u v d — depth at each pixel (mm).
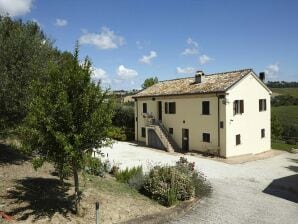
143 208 11570
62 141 8562
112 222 9875
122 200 11945
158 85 37719
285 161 26656
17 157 14344
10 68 12445
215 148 27688
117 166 18688
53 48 15648
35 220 8891
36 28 15016
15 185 10984
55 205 10078
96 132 9344
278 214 12781
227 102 26688
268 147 32062
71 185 12328
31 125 8875
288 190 17469
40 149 9125
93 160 9469
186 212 12273
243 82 28344
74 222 9297
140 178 14727
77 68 9312
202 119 28859
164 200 12719
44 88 9164
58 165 9266
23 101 12188
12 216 8859
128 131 38812
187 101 30344
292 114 63094
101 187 13094
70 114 8906
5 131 12758
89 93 9258
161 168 14672
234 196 15617
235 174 21391
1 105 12102
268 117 31797
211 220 11516
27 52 12883
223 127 26859
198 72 31500
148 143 34125
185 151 30328
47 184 11781
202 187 15000
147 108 35812
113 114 9805
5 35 13055
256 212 12891
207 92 27609
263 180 19859
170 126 32562
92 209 10492
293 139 41562
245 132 28750
